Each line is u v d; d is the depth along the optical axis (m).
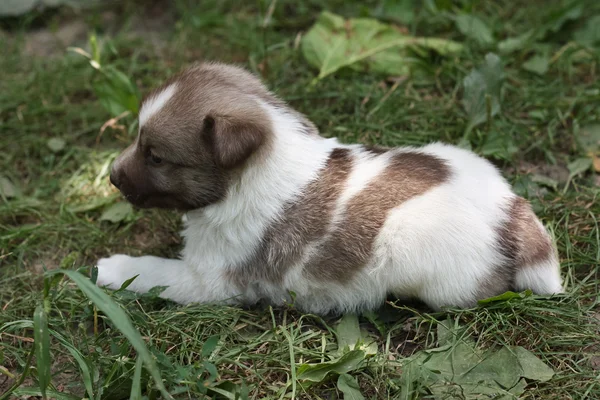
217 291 1.07
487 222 1.03
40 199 1.19
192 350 1.03
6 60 1.33
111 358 1.02
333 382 1.02
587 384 1.01
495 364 1.02
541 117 1.22
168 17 1.40
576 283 1.09
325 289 1.06
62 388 1.02
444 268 1.03
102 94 1.23
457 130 1.21
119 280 1.08
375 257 1.04
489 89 1.21
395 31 1.30
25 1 1.39
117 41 1.35
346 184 1.04
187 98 1.04
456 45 1.30
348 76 1.29
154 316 1.06
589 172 1.19
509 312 1.05
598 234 1.12
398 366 1.02
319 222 1.04
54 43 1.37
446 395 1.00
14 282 1.11
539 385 1.01
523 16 1.35
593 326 1.05
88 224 1.15
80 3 1.40
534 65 1.28
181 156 1.04
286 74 1.29
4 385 1.03
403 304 1.07
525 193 1.15
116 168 1.06
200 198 1.05
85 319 1.06
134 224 1.16
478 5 1.37
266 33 1.33
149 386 0.99
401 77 1.28
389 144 1.20
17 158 1.23
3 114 1.27
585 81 1.28
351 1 1.38
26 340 1.04
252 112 1.03
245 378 1.02
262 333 1.06
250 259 1.06
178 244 1.14
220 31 1.36
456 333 1.04
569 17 1.32
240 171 1.04
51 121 1.26
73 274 0.96
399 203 1.03
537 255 1.04
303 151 1.05
